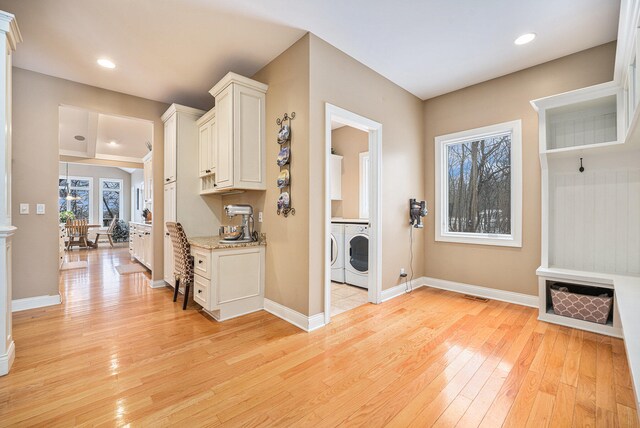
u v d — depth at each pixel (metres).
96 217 10.15
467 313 2.96
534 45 2.76
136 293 3.72
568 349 2.18
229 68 3.15
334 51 2.79
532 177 3.13
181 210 3.72
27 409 1.54
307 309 2.57
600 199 2.68
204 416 1.50
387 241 3.45
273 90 2.97
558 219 2.90
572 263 2.82
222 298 2.80
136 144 6.10
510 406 1.57
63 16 2.33
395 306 3.19
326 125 2.69
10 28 1.91
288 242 2.79
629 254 2.55
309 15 2.35
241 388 1.73
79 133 5.30
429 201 4.01
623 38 1.89
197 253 3.00
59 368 1.94
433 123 3.96
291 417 1.50
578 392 1.68
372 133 3.31
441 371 1.91
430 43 2.74
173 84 3.53
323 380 1.82
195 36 2.61
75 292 3.76
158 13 2.31
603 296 2.47
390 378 1.83
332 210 5.21
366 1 2.19
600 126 2.69
